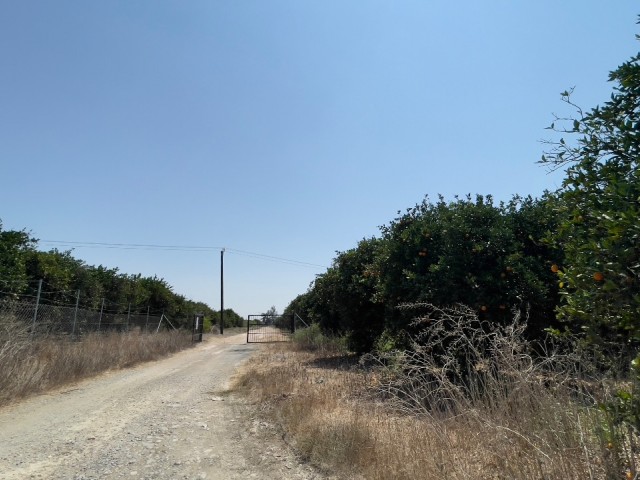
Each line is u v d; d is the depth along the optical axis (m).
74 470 5.39
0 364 9.33
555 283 7.94
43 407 8.80
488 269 8.40
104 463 5.65
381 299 10.58
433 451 4.40
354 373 11.63
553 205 3.88
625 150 3.32
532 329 7.91
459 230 8.64
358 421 6.07
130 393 10.59
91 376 12.91
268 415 8.02
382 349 10.13
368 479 4.82
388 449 5.12
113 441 6.60
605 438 3.29
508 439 3.76
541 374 4.18
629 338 3.04
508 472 3.69
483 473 3.95
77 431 7.12
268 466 5.53
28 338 11.30
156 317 30.03
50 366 11.24
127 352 16.56
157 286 35.62
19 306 12.70
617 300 2.87
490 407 4.27
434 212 10.62
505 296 8.00
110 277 27.47
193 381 12.70
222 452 6.11
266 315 33.78
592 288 3.05
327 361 16.64
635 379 3.15
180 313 39.47
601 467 3.31
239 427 7.41
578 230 3.40
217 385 11.97
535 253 8.60
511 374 4.10
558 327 7.97
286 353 21.02
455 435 4.55
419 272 9.21
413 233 9.74
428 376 5.55
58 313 15.29
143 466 5.57
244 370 14.95
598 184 3.37
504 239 8.41
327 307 21.11
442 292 8.35
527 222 8.84
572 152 3.63
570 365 3.95
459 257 8.47
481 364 4.88
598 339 3.27
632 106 3.33
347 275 16.95
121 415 8.28
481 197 9.45
